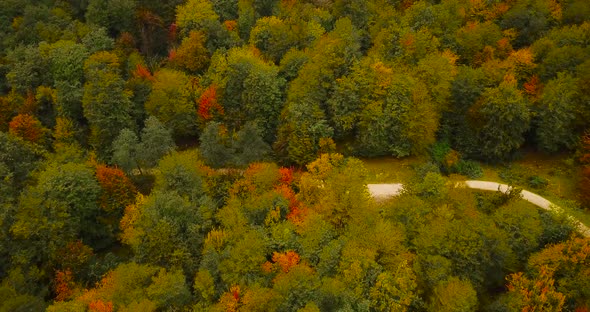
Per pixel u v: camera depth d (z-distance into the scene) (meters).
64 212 73.62
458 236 62.25
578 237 64.62
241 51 93.50
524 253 65.06
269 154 86.06
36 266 71.12
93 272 71.50
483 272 62.62
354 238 64.75
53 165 78.94
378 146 84.12
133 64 99.31
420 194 72.06
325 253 62.44
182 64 97.44
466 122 84.38
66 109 93.12
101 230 78.81
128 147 84.44
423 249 63.00
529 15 92.12
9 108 93.38
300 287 58.22
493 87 83.88
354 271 59.72
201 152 85.12
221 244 67.12
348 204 68.88
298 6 104.06
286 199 71.69
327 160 76.94
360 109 84.50
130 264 64.19
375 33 96.44
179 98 91.69
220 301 59.81
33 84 97.31
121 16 106.88
